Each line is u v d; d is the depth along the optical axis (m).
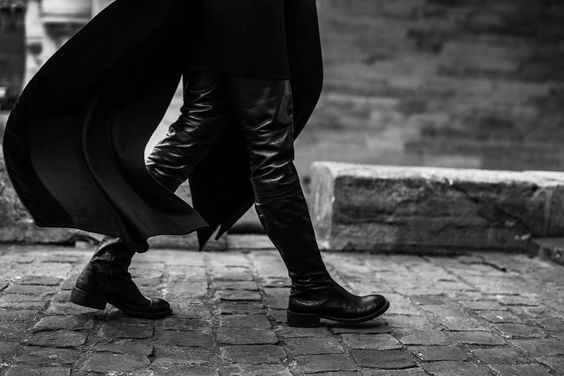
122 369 2.11
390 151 8.80
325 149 8.63
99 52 2.27
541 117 9.11
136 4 2.23
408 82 8.75
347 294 2.67
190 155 2.52
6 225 3.89
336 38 8.53
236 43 2.42
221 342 2.42
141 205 2.37
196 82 2.51
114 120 2.41
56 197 2.23
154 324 2.58
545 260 4.14
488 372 2.25
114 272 2.54
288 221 2.53
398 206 4.18
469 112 8.93
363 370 2.21
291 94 2.55
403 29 8.66
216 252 4.00
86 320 2.56
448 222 4.23
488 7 8.80
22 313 2.59
